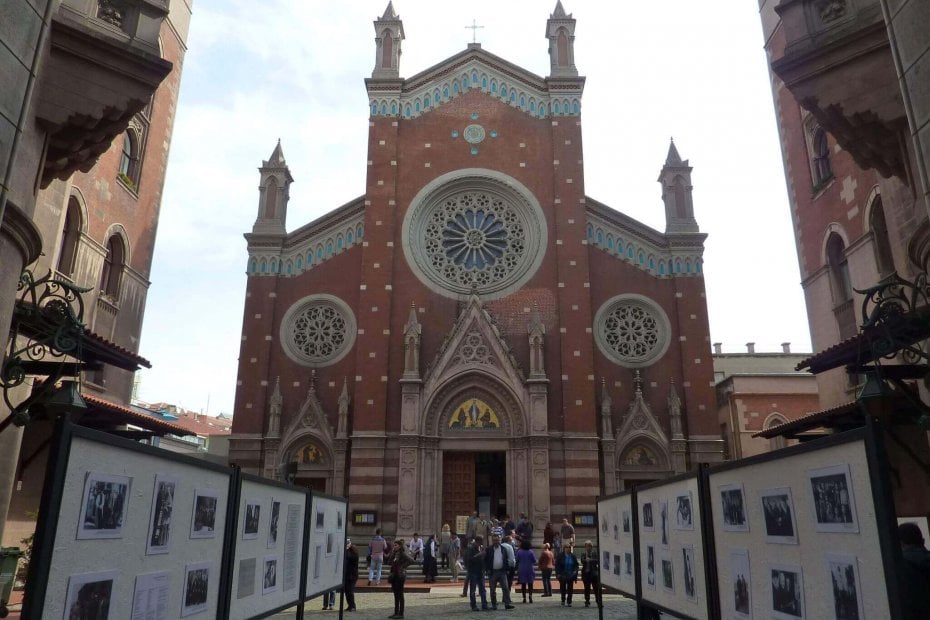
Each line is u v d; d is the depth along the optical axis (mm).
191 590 8805
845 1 14469
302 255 42156
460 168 42594
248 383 39562
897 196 18156
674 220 42094
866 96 13930
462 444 37469
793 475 7340
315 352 40594
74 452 6527
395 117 43219
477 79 44312
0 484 14570
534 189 42125
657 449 38062
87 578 6688
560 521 36062
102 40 14023
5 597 17844
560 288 39844
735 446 47938
